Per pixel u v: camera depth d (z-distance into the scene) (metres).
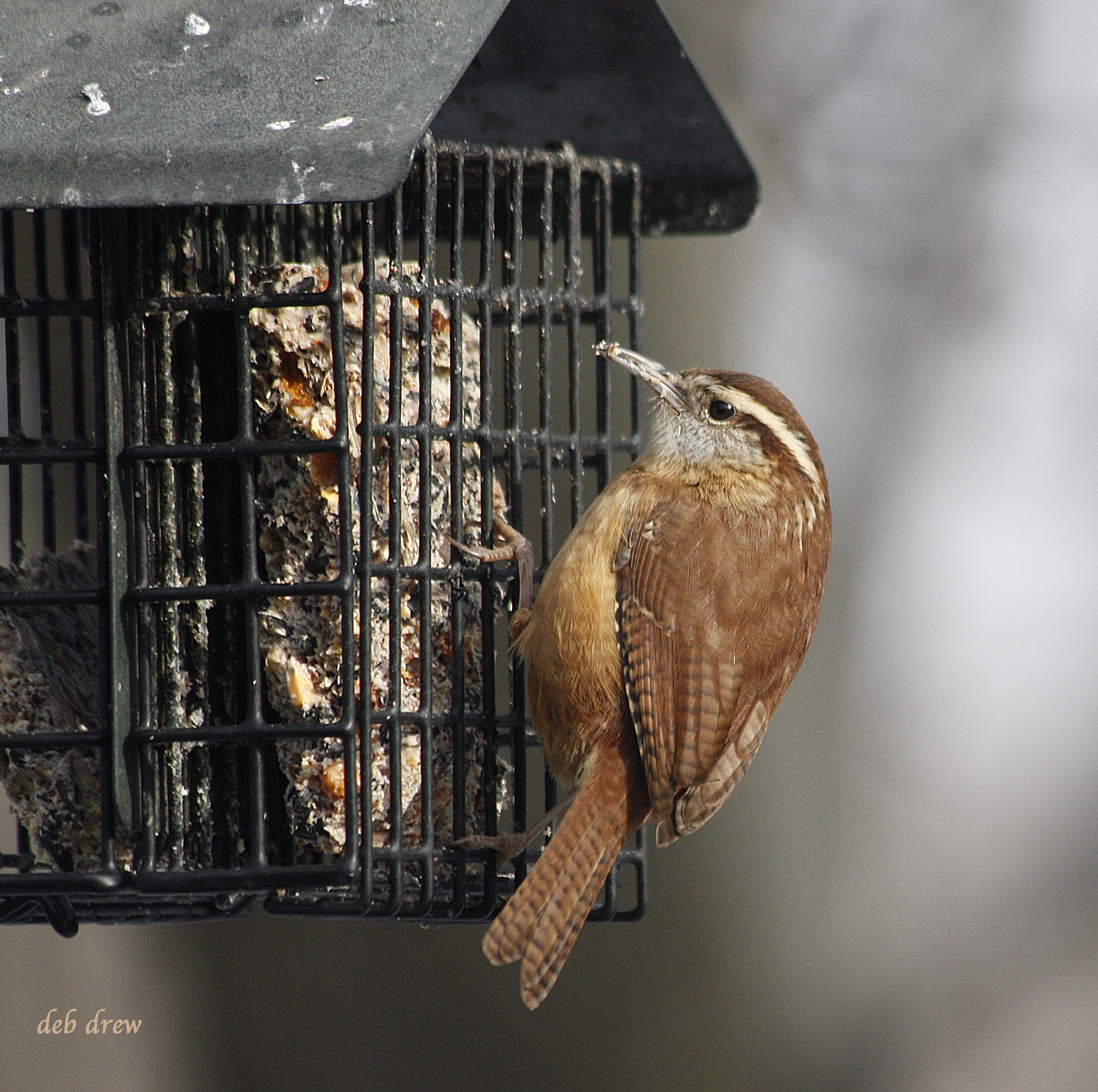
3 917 10.19
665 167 12.43
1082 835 21.09
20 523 11.22
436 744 10.08
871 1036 18.14
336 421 8.91
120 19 8.66
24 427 14.32
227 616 9.46
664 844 9.71
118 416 8.98
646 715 9.81
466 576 10.14
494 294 10.27
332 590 8.81
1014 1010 19.39
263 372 9.36
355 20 8.62
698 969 17.02
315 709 9.31
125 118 8.05
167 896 9.23
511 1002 15.99
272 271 9.38
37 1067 15.38
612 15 11.28
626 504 10.27
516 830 10.47
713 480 10.51
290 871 8.70
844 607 19.41
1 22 8.63
